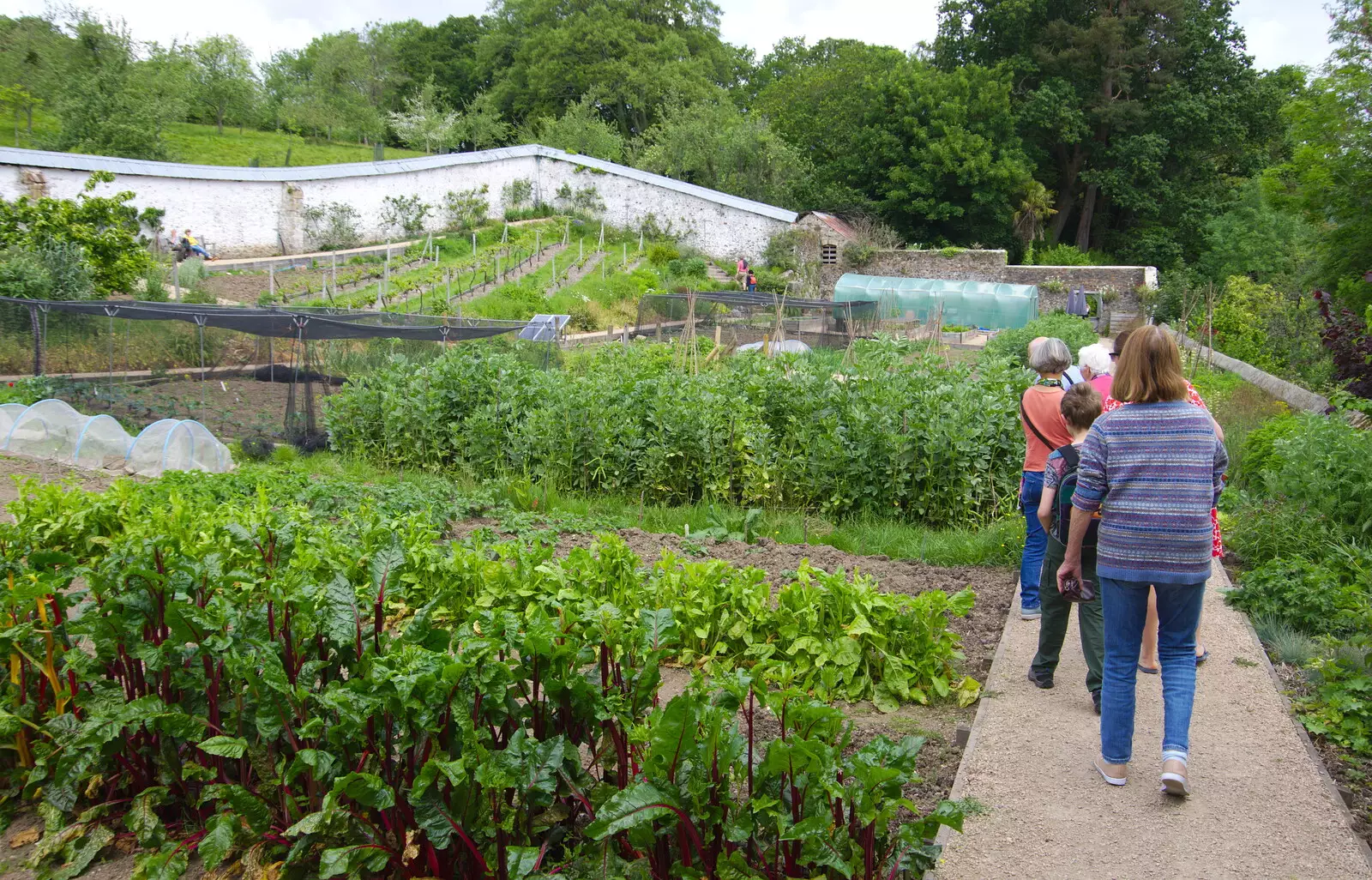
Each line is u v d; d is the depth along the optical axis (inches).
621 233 1774.1
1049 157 1983.3
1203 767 159.0
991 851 134.8
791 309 946.7
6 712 156.1
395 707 124.9
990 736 170.6
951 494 354.6
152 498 311.4
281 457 480.1
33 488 237.5
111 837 145.1
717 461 391.2
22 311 597.9
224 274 1198.9
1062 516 177.0
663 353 653.9
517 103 2464.3
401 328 566.6
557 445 413.1
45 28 1770.4
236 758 140.8
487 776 119.7
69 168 1181.1
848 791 117.3
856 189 1881.2
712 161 1931.6
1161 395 149.8
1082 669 202.7
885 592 258.4
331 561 177.8
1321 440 306.0
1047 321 1017.5
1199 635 222.4
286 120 2354.8
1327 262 888.3
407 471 452.4
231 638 143.3
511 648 136.0
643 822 116.7
